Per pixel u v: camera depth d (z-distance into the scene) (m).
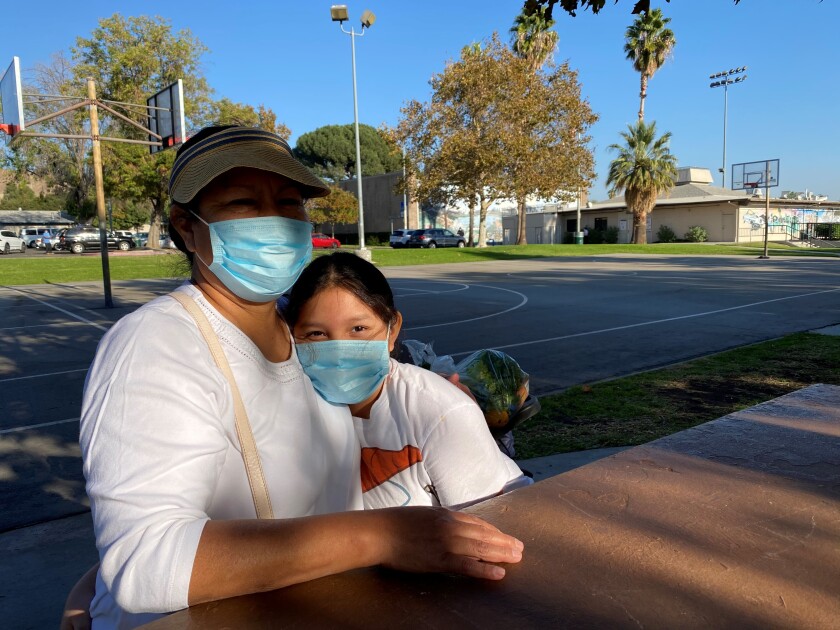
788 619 0.89
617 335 10.15
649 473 1.46
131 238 44.94
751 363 7.59
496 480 1.71
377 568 1.07
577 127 35.75
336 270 1.61
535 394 6.58
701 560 1.06
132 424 1.08
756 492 1.35
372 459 1.76
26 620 2.95
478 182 36.19
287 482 1.33
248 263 1.34
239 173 1.38
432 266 28.41
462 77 33.88
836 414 1.96
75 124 40.34
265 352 1.43
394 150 37.88
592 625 0.89
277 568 0.99
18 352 9.74
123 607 1.01
